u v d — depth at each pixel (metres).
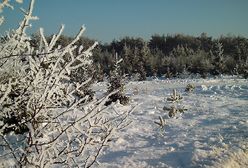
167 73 48.00
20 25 2.79
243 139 7.73
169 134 8.71
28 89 2.98
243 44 66.38
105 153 6.84
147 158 6.50
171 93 19.39
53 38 2.86
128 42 74.06
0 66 2.93
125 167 5.98
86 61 2.87
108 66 50.22
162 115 11.77
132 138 8.21
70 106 2.91
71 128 2.97
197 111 12.47
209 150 6.78
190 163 6.18
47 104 2.96
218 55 43.69
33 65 2.92
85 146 2.95
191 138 8.05
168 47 81.69
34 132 2.89
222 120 10.38
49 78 2.84
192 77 47.25
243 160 6.50
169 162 6.28
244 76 34.31
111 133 2.95
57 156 2.89
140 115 11.79
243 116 11.06
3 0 2.56
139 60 53.72
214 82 27.53
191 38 80.81
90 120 2.87
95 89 23.02
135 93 19.34
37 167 2.81
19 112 3.02
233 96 17.44
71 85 3.14
